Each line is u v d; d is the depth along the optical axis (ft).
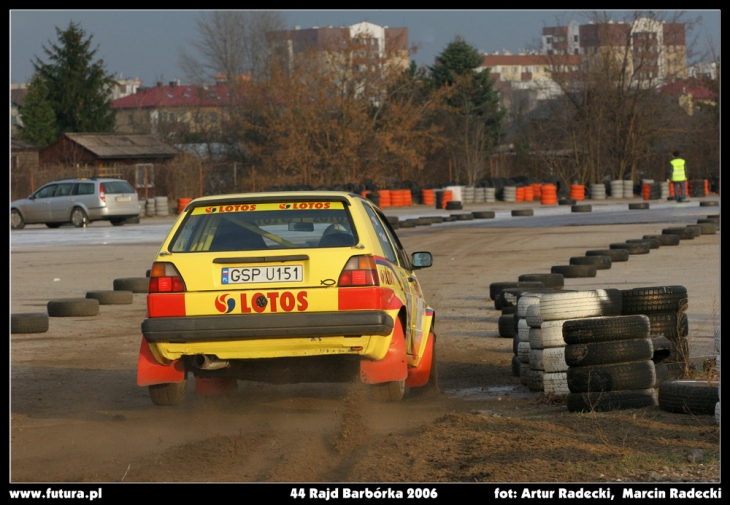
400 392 91.97
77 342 145.18
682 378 98.63
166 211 586.04
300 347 82.12
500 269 243.40
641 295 98.78
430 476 65.82
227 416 91.35
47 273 258.57
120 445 79.30
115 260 292.20
